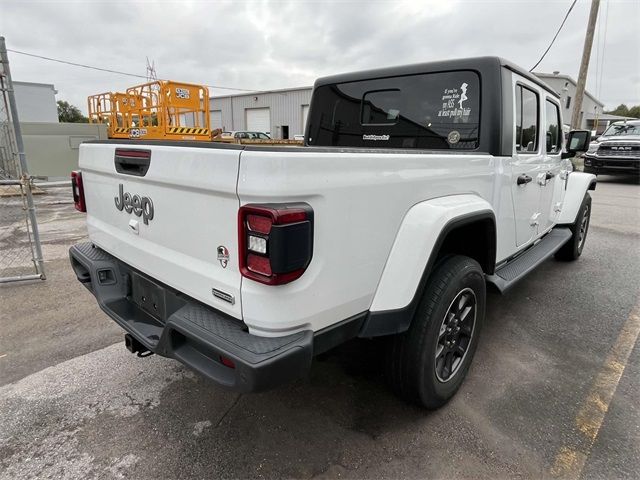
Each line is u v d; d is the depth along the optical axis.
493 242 2.74
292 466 2.08
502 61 2.82
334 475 2.03
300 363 1.62
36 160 11.92
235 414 2.46
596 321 3.73
